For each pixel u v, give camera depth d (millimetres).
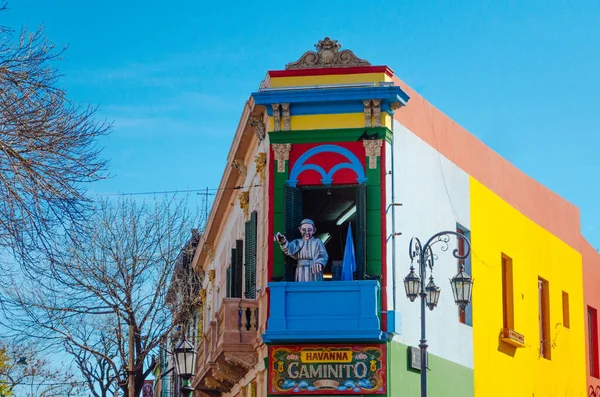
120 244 38500
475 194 31125
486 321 30828
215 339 30250
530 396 33375
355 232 27922
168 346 45031
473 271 30297
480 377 29984
